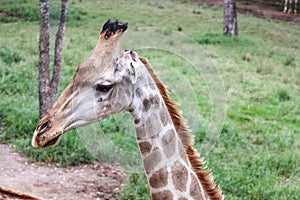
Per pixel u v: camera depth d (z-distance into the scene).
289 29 33.16
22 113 10.88
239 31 30.09
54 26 14.06
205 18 31.41
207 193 4.32
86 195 8.15
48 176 8.69
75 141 9.65
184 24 28.19
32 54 17.16
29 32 20.94
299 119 13.98
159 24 26.72
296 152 11.05
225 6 26.52
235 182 8.83
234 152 10.57
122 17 27.06
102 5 30.02
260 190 8.62
